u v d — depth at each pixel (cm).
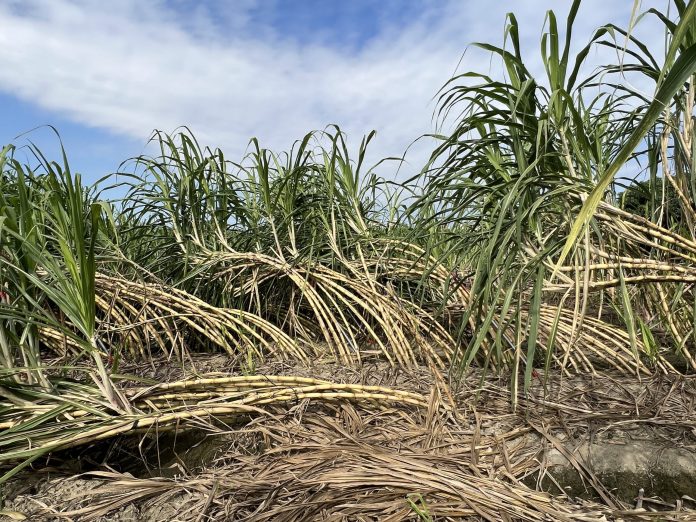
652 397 188
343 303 322
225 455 167
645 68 184
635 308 288
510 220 190
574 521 122
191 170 333
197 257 335
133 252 357
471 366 245
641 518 123
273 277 327
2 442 152
